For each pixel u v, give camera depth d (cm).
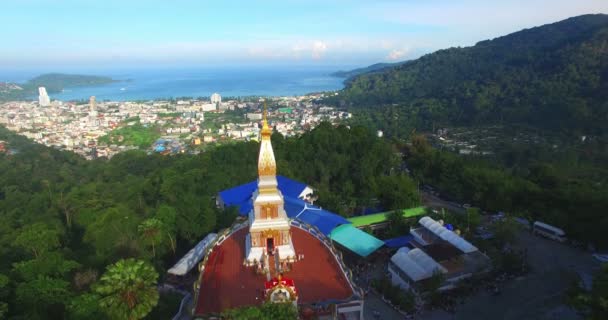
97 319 5178
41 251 8556
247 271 6500
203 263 6562
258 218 6700
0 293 5969
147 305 5059
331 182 14100
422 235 9144
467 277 7612
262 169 6669
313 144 15625
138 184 14800
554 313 6881
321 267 6588
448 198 13000
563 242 9412
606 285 5222
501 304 7125
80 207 12631
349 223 9519
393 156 15138
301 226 8069
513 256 8069
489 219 11000
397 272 7794
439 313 6888
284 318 4600
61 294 6212
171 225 9338
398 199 11162
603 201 9550
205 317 5422
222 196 11719
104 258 8088
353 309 5762
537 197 10938
